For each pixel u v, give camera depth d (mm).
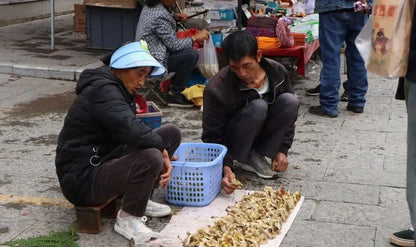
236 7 7590
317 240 3480
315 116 6117
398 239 3396
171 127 3797
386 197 4094
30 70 7668
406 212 3859
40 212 3850
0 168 4613
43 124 5793
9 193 4145
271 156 4324
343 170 4605
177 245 3314
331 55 5953
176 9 7617
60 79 7586
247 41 3891
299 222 3709
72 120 3398
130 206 3436
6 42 9242
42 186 4277
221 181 4062
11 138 5359
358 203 3996
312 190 4215
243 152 4184
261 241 3412
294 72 7766
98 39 8820
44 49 8781
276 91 4254
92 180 3430
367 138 5395
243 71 3947
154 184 3521
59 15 12555
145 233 3381
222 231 3439
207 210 3848
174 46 6266
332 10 5812
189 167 3795
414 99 2869
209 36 6473
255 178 4434
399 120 5957
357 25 5930
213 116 4160
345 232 3582
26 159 4824
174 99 6496
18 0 11086
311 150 5070
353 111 6238
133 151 3441
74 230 3535
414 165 2959
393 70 2779
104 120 3330
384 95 6945
